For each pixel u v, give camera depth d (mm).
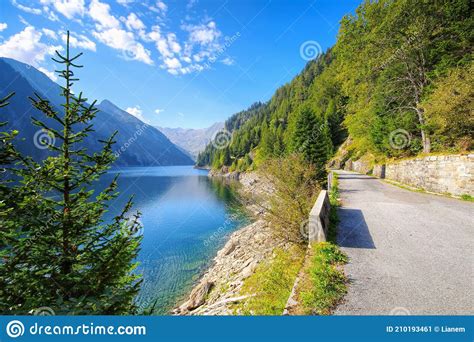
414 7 16062
